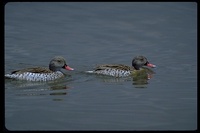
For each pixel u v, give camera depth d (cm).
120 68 2480
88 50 2848
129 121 1786
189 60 2730
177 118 1825
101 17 3462
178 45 2973
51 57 2714
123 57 2758
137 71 2548
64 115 1838
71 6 3656
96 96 2091
